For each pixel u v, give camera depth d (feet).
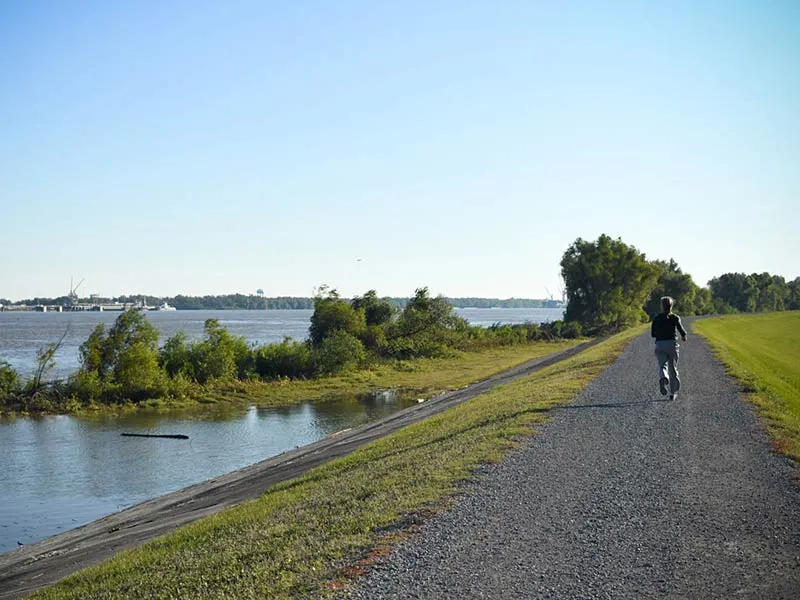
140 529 49.08
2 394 123.54
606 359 101.55
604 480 31.91
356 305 213.25
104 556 42.06
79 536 51.34
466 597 19.85
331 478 46.32
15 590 38.42
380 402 125.90
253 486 57.72
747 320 335.88
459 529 25.88
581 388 66.80
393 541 25.11
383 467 42.75
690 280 413.18
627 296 318.04
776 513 26.30
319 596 20.79
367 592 20.68
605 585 20.21
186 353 144.87
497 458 37.42
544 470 34.32
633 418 47.93
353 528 27.63
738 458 35.17
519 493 30.37
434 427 60.70
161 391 129.49
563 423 47.34
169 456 83.35
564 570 21.45
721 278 569.23
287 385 145.89
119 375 129.80
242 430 99.96
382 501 31.30
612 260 308.60
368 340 195.72
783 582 20.06
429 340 207.72
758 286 573.33
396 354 198.08
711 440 39.73
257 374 151.64
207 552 30.50
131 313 137.69
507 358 201.26
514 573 21.40
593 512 27.17
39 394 125.70
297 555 25.30
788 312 526.57
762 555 22.13
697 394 58.44
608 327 308.19
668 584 20.12
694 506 27.43
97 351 131.85
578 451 38.34
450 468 35.94
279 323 617.62
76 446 89.66
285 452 80.84
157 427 103.24
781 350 171.42
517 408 56.95
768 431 41.63
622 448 38.60
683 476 31.99
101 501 64.75
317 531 28.60
